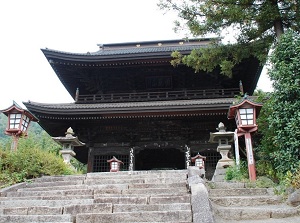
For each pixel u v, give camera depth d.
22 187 10.71
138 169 29.77
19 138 13.28
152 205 7.44
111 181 10.46
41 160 12.65
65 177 11.48
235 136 13.54
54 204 8.27
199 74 27.55
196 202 7.10
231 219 7.51
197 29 15.48
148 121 24.86
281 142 10.33
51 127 26.20
